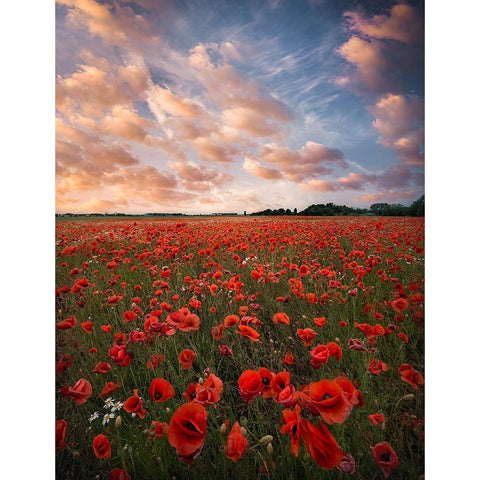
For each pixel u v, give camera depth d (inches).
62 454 58.6
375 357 64.3
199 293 90.7
